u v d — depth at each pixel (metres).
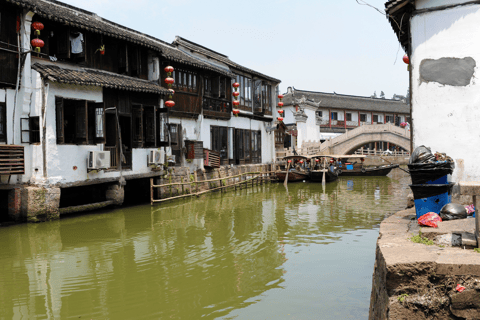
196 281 7.21
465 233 4.86
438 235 5.05
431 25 8.77
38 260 8.52
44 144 12.05
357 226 11.80
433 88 8.77
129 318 5.75
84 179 13.37
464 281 3.72
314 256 8.67
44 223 11.91
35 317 5.79
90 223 12.26
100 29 13.83
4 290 6.82
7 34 11.67
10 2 11.16
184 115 19.61
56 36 13.39
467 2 8.45
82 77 12.84
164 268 7.95
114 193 14.82
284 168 30.12
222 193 20.77
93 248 9.48
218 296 6.53
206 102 21.66
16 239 10.23
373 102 57.28
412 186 6.77
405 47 11.44
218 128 23.08
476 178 8.41
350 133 41.03
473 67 8.44
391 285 3.95
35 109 12.18
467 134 8.48
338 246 9.50
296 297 6.43
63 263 8.30
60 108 12.53
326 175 26.98
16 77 11.92
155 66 17.61
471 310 3.63
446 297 3.75
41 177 12.09
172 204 16.45
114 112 14.80
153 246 9.66
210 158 21.08
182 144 19.42
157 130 16.84
